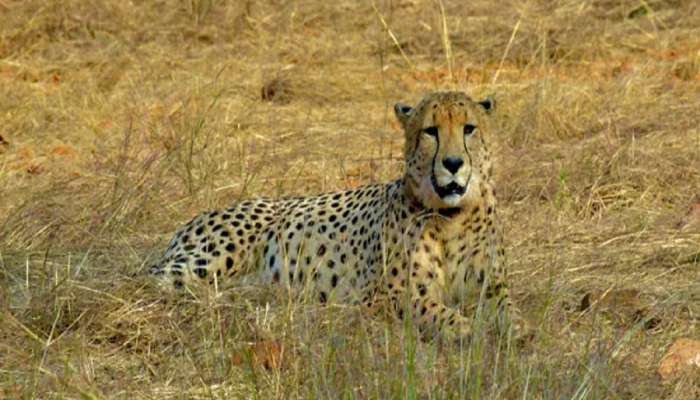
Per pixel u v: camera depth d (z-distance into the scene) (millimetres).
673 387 9000
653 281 11359
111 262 11773
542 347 9250
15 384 9031
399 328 9859
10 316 9719
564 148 15555
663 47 21359
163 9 23531
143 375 9398
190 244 11953
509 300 10609
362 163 15656
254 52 21812
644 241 12406
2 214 13195
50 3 22750
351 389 8305
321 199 11938
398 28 22859
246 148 16094
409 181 10617
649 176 14117
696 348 9477
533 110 16766
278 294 10727
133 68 20781
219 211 12180
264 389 8828
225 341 9719
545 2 23953
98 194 13492
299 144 16469
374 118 18109
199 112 17109
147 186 13453
